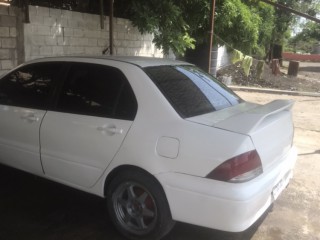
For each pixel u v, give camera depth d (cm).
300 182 523
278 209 441
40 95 418
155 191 336
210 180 311
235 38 1252
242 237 379
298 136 770
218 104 387
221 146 311
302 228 402
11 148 438
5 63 711
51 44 804
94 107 376
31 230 373
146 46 1127
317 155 647
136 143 341
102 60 393
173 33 949
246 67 1114
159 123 338
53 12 798
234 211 304
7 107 438
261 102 1173
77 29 866
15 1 713
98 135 363
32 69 436
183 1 1040
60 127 389
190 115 343
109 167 358
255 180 316
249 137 313
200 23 1095
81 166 379
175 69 406
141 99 353
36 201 432
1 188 460
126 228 364
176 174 322
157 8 923
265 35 1891
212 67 1410
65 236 366
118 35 1004
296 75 1908
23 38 738
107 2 945
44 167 412
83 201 437
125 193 363
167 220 339
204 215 315
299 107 1098
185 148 320
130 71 370
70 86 399
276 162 360
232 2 1157
